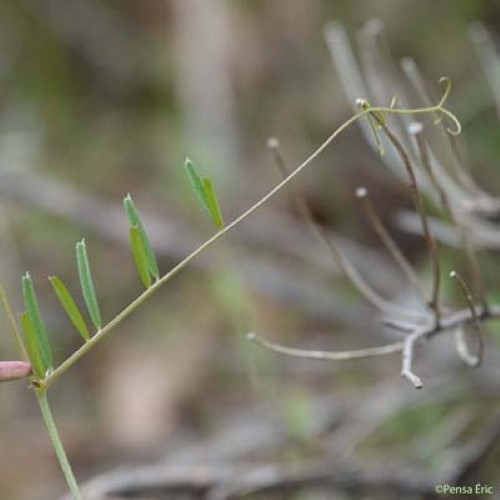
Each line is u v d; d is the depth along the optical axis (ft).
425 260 2.13
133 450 2.23
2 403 2.39
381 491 1.69
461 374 1.90
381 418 1.86
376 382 2.15
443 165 1.99
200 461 1.87
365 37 1.73
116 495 1.69
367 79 1.94
